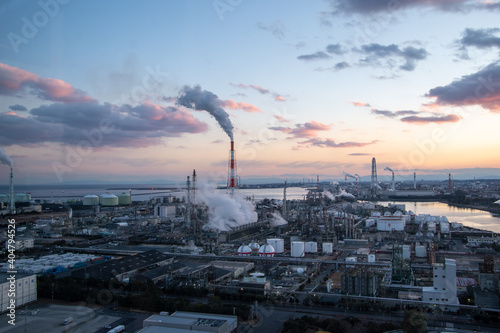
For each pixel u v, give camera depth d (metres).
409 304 123.38
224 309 113.50
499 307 116.62
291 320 106.00
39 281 145.75
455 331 101.69
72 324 111.00
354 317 113.19
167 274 157.75
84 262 194.62
